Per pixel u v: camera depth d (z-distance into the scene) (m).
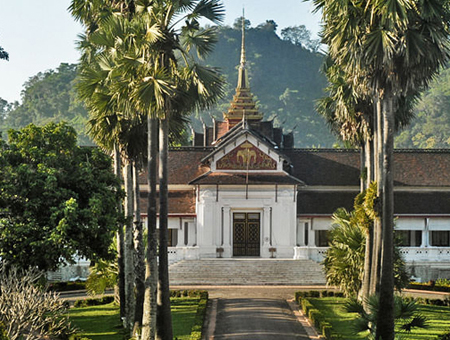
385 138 29.88
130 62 30.75
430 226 62.97
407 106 42.84
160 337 30.80
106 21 33.31
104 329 38.53
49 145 37.09
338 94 39.34
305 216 62.97
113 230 35.09
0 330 26.45
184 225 62.75
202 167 65.12
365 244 41.56
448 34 29.58
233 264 57.91
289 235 61.72
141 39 30.98
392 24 28.19
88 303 47.78
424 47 29.16
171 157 67.88
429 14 28.69
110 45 32.62
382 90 30.08
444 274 59.88
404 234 64.19
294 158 69.31
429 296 51.44
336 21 30.48
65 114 183.00
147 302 31.67
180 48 32.47
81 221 34.09
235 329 37.78
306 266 57.72
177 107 33.47
